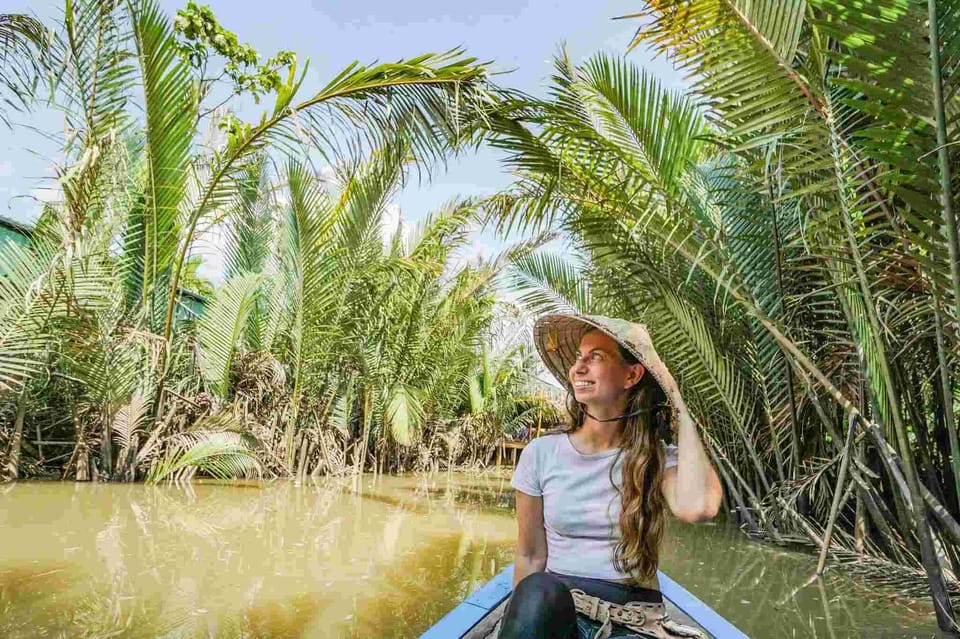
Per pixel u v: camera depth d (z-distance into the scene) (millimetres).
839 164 3596
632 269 6379
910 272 3637
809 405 6230
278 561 4609
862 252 3986
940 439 4867
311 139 6504
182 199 8328
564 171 5711
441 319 12680
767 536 6207
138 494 7523
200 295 12320
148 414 9000
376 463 12445
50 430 8828
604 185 5715
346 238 9430
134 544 4930
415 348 12234
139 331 8195
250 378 10797
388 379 11930
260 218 11820
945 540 4508
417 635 3145
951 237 2859
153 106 7387
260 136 7223
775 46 3617
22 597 3518
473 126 5734
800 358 4707
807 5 3482
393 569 4523
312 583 4039
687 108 5605
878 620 3562
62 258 6922
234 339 9883
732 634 2197
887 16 2660
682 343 6527
